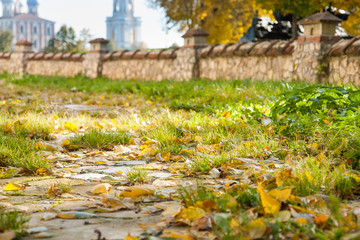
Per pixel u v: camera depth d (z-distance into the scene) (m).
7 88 14.59
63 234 2.24
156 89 12.05
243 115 6.45
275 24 26.86
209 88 10.74
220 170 3.85
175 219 2.41
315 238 2.01
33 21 184.00
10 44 79.19
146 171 3.98
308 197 2.70
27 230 2.27
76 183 3.55
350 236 1.85
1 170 3.98
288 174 3.15
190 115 7.31
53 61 25.02
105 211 2.69
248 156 4.35
